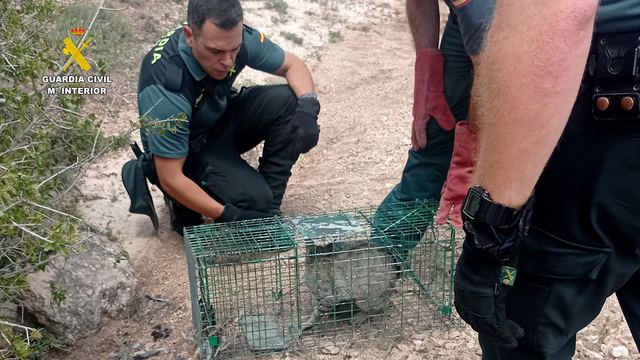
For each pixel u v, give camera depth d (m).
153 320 2.85
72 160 3.05
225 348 2.57
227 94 3.30
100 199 3.54
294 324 2.65
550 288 1.48
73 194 3.43
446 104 2.62
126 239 3.29
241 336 2.61
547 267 1.47
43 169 2.52
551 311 1.49
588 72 1.32
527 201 1.25
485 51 1.19
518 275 1.52
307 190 3.99
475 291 1.31
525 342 1.54
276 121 3.39
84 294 2.73
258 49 3.37
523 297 1.52
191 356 2.61
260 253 2.80
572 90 1.13
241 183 3.24
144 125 2.78
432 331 2.68
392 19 7.90
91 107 4.25
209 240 2.62
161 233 3.40
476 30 2.18
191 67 3.00
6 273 2.38
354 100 5.45
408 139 4.61
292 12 7.40
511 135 1.15
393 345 2.61
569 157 1.38
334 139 4.69
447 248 2.69
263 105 3.38
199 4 2.85
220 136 3.38
